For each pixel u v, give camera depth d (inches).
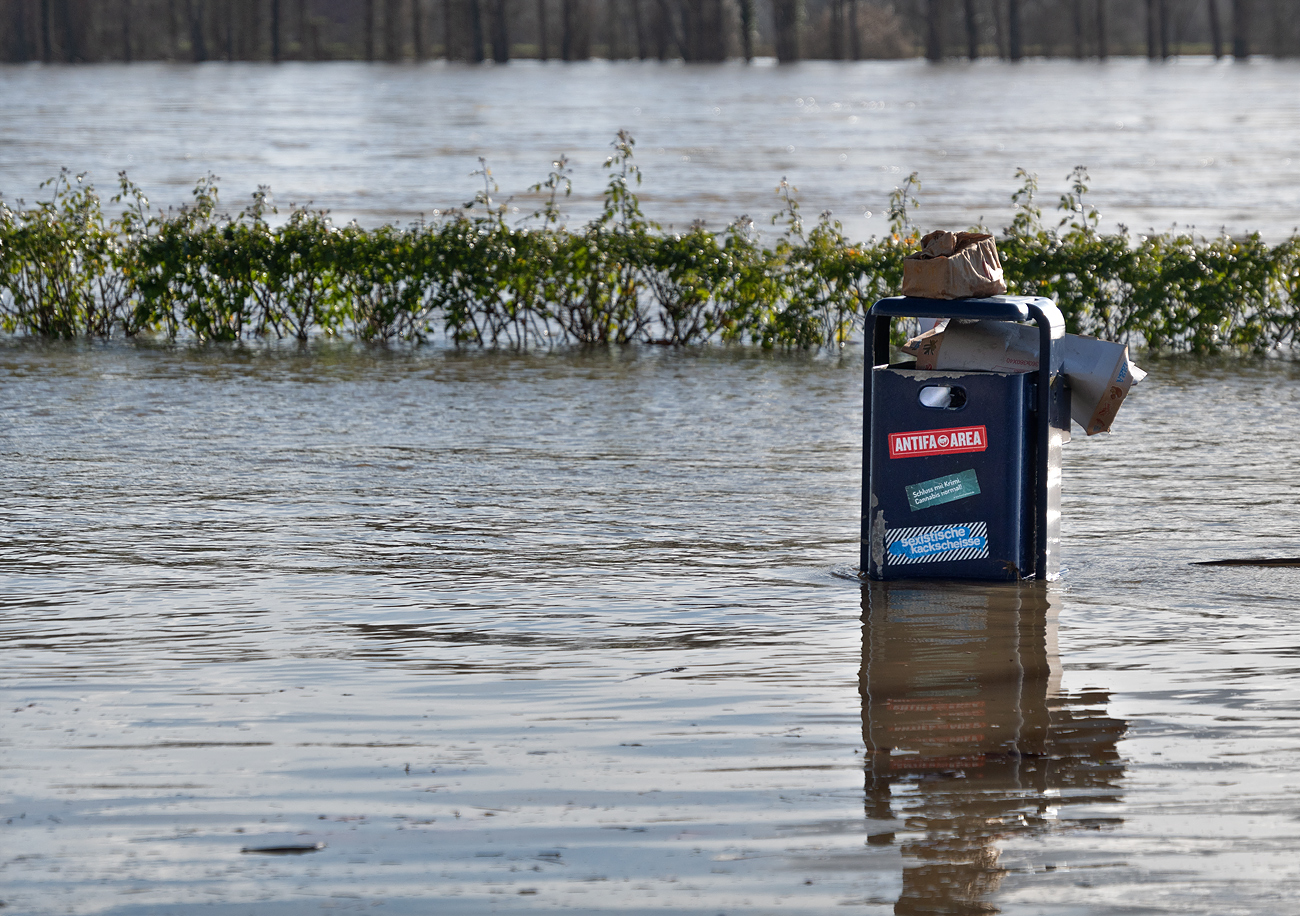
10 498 677.9
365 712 414.3
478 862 325.4
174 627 492.7
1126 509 655.1
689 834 338.0
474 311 1176.8
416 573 559.8
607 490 697.0
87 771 373.4
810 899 309.0
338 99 7140.8
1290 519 635.5
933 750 386.3
